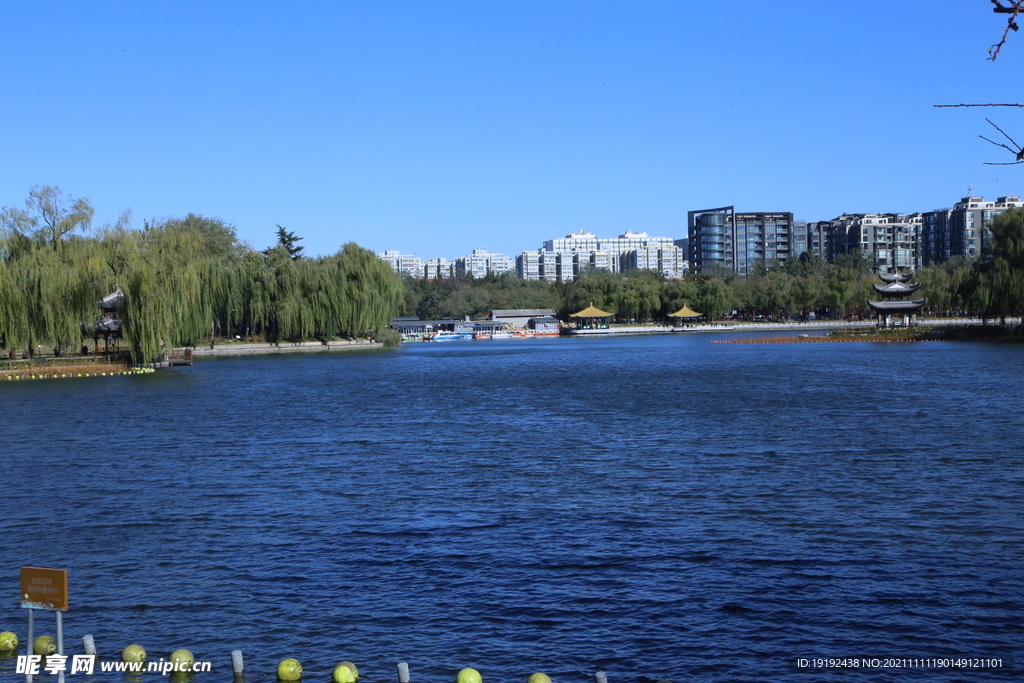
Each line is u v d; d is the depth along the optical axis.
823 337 166.25
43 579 16.58
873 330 173.88
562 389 79.00
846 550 25.88
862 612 21.23
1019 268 122.94
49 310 86.50
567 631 20.48
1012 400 60.34
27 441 49.28
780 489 33.78
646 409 61.19
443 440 48.19
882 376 83.44
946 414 53.97
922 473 36.25
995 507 30.45
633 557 25.61
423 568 25.02
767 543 26.70
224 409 64.94
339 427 54.25
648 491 33.94
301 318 141.62
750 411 58.34
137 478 38.16
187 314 107.25
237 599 22.84
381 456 43.19
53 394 77.25
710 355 131.88
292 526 29.69
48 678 18.72
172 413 62.47
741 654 19.16
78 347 101.25
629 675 18.33
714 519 29.56
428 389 81.25
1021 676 17.98
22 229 91.00
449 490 34.88
